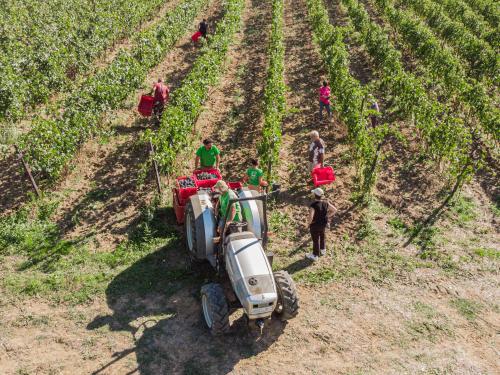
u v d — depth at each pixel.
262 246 7.99
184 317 7.73
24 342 7.18
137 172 12.01
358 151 11.95
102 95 13.98
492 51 18.73
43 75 16.02
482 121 13.92
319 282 8.61
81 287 8.29
